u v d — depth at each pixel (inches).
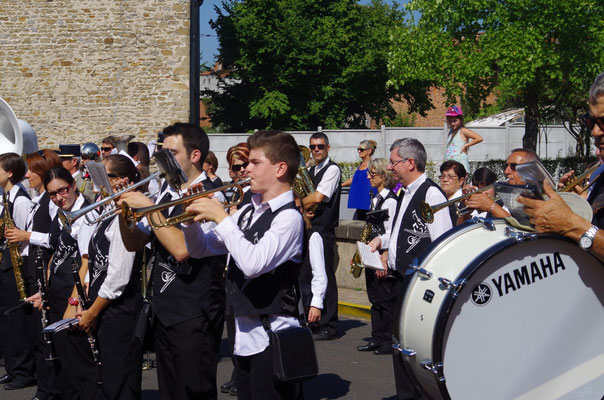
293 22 1544.0
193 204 138.6
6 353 259.0
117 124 875.4
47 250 231.0
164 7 869.8
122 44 869.8
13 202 253.9
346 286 399.2
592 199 135.0
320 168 303.9
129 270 173.6
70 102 872.3
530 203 122.8
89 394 190.5
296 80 1558.8
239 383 148.1
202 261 161.5
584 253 132.3
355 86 1590.8
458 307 127.2
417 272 132.6
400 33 807.1
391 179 291.7
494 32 734.5
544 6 716.0
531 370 131.0
